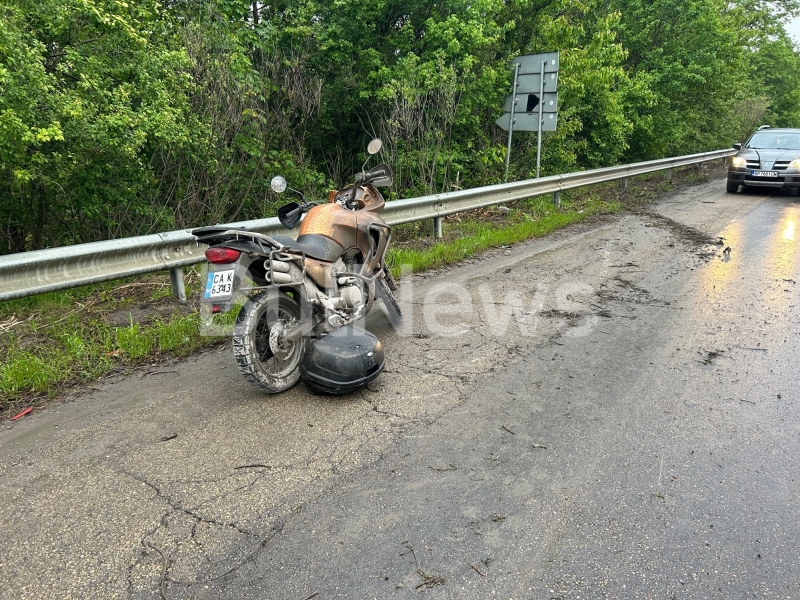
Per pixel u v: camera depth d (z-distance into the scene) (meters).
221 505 3.05
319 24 12.59
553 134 14.87
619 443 3.61
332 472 3.33
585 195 14.52
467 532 2.84
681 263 8.05
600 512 2.97
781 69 38.72
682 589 2.48
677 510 2.99
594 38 14.65
